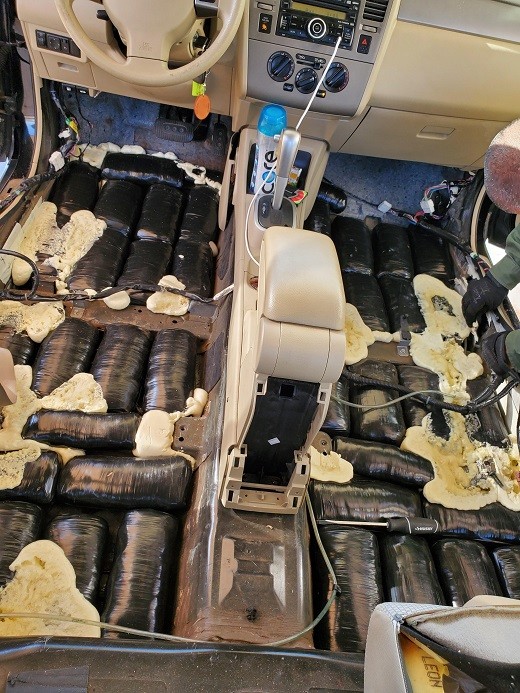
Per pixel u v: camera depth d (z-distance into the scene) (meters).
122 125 2.49
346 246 2.32
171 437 1.59
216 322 1.91
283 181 1.51
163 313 1.94
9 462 1.44
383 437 1.78
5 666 0.93
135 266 2.01
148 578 1.31
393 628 0.64
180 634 1.25
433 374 2.01
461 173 2.67
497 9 1.78
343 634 1.32
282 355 1.07
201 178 2.43
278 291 1.08
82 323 1.81
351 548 1.47
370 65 1.75
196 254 2.13
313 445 1.69
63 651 0.96
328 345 1.08
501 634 0.57
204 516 1.38
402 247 2.40
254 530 1.34
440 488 1.69
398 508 1.59
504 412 2.00
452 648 0.57
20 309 1.81
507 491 1.75
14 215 1.95
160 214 2.21
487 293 1.94
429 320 2.18
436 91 1.91
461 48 1.82
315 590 1.43
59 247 2.02
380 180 2.69
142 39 1.47
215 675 0.98
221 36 1.49
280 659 1.02
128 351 1.74
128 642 1.00
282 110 1.64
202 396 1.71
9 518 1.34
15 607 1.23
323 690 1.00
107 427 1.54
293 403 1.20
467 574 1.52
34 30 1.85
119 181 2.29
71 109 2.44
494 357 1.80
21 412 1.55
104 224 2.11
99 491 1.43
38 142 2.21
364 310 2.12
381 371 1.95
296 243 1.16
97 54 1.50
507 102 1.97
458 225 2.52
